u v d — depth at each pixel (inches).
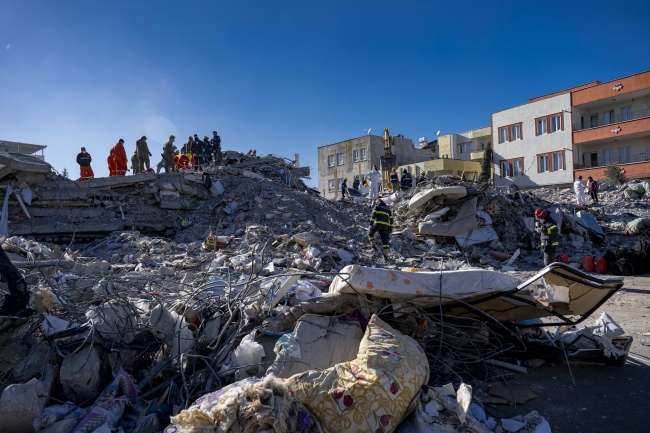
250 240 458.3
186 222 603.2
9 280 148.6
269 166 832.3
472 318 175.3
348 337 152.8
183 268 352.5
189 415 98.2
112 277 239.0
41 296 167.0
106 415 118.1
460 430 121.9
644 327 241.0
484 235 522.6
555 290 177.6
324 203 674.8
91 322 146.4
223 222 584.1
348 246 474.6
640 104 1251.8
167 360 144.2
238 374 140.9
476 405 142.6
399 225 569.9
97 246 465.1
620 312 278.7
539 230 386.6
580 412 145.8
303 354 145.2
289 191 681.6
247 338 150.7
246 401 102.3
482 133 1990.7
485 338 178.9
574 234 576.7
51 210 534.0
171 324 155.2
